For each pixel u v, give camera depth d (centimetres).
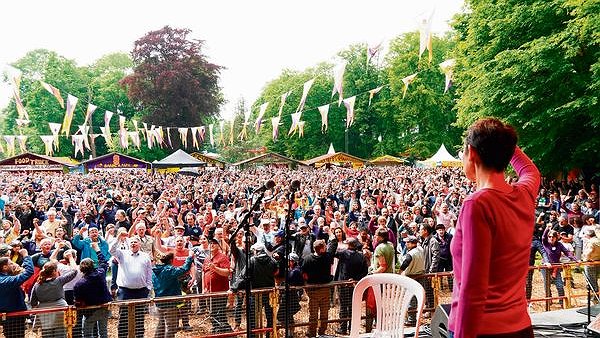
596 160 2223
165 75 6756
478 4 2664
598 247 954
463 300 230
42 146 7406
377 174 3891
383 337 446
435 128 6400
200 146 7094
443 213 1362
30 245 1035
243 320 745
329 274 816
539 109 2150
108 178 3719
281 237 984
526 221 247
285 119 7669
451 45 6378
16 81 1747
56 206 1878
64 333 659
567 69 1983
